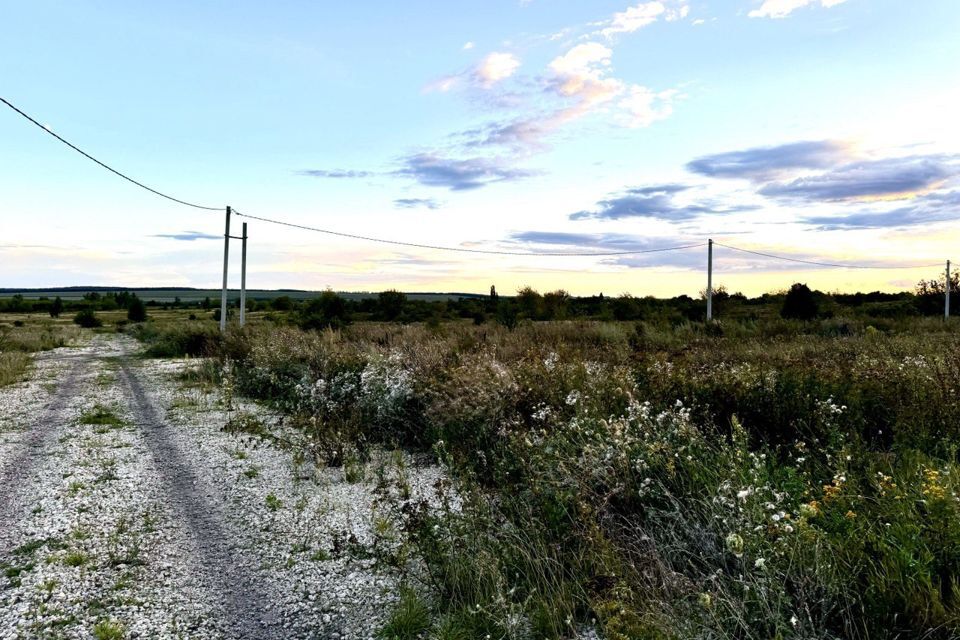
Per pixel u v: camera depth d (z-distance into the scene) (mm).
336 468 6977
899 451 5523
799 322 26031
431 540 4297
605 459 4727
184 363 19797
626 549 3883
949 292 38500
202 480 6672
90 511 5688
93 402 12102
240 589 4176
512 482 5418
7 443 8453
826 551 3223
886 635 2885
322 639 3557
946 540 3160
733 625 3066
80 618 3791
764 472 4211
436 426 7422
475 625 3516
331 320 29297
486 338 18766
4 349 25516
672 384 7332
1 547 4891
